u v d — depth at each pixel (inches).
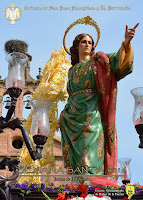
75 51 876.0
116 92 799.7
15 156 1306.6
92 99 804.6
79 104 804.6
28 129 883.4
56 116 865.5
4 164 553.0
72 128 795.4
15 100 574.2
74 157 777.6
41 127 591.8
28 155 834.8
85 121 788.6
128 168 689.0
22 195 586.9
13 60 583.2
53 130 855.7
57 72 909.2
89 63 820.0
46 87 888.9
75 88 824.9
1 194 546.9
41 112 601.3
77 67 832.9
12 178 548.4
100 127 783.1
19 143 1342.3
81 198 592.4
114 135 786.2
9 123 562.9
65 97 882.1
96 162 761.6
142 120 600.1
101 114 796.6
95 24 887.1
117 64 791.7
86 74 812.6
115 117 796.0
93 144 768.3
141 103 607.8
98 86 804.0
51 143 851.4
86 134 773.9
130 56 787.4
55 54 934.4
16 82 576.1
